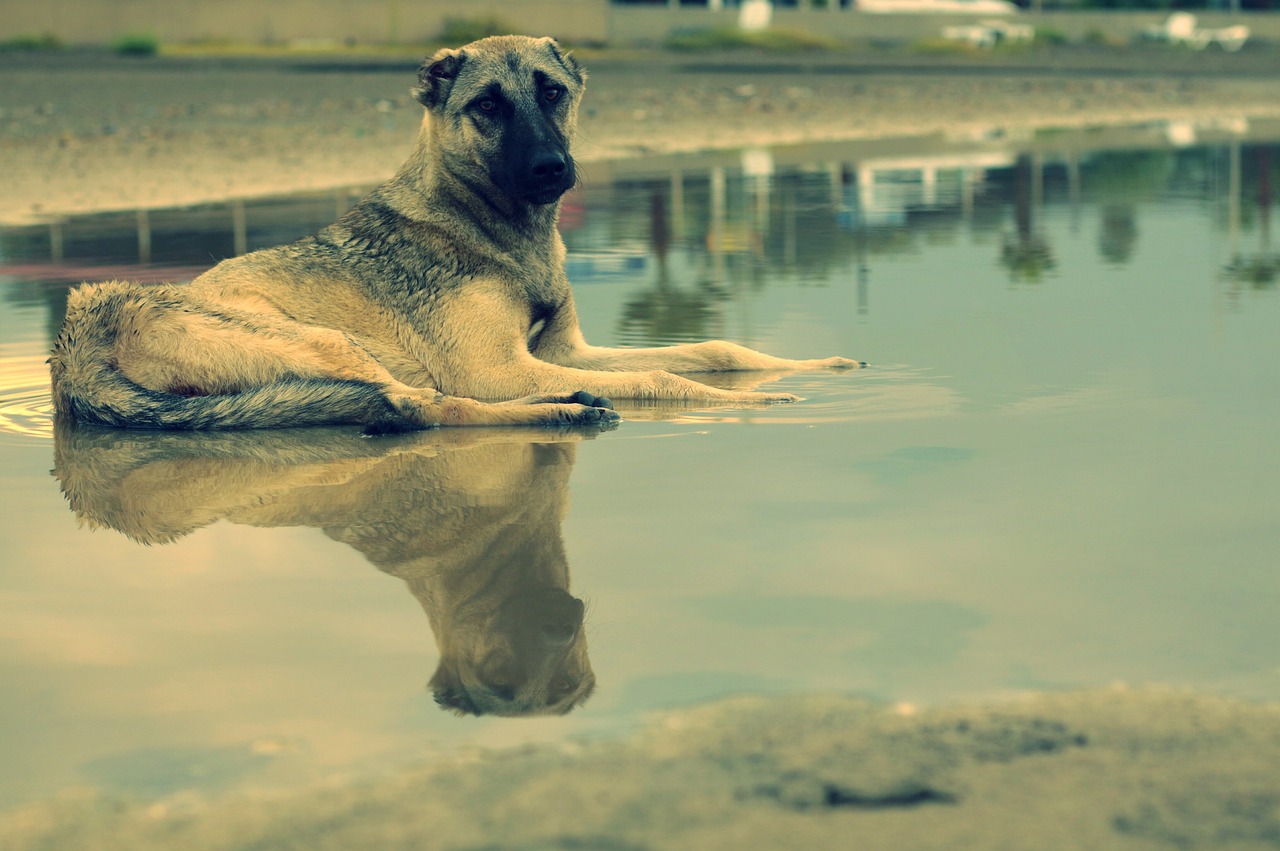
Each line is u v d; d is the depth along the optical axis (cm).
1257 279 800
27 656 275
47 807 214
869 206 1228
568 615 295
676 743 231
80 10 3434
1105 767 219
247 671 267
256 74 2720
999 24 4475
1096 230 1044
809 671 259
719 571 320
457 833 204
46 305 755
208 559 342
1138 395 509
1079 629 278
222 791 219
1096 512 360
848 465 420
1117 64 3653
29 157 1598
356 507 390
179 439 493
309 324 549
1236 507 361
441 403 506
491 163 562
